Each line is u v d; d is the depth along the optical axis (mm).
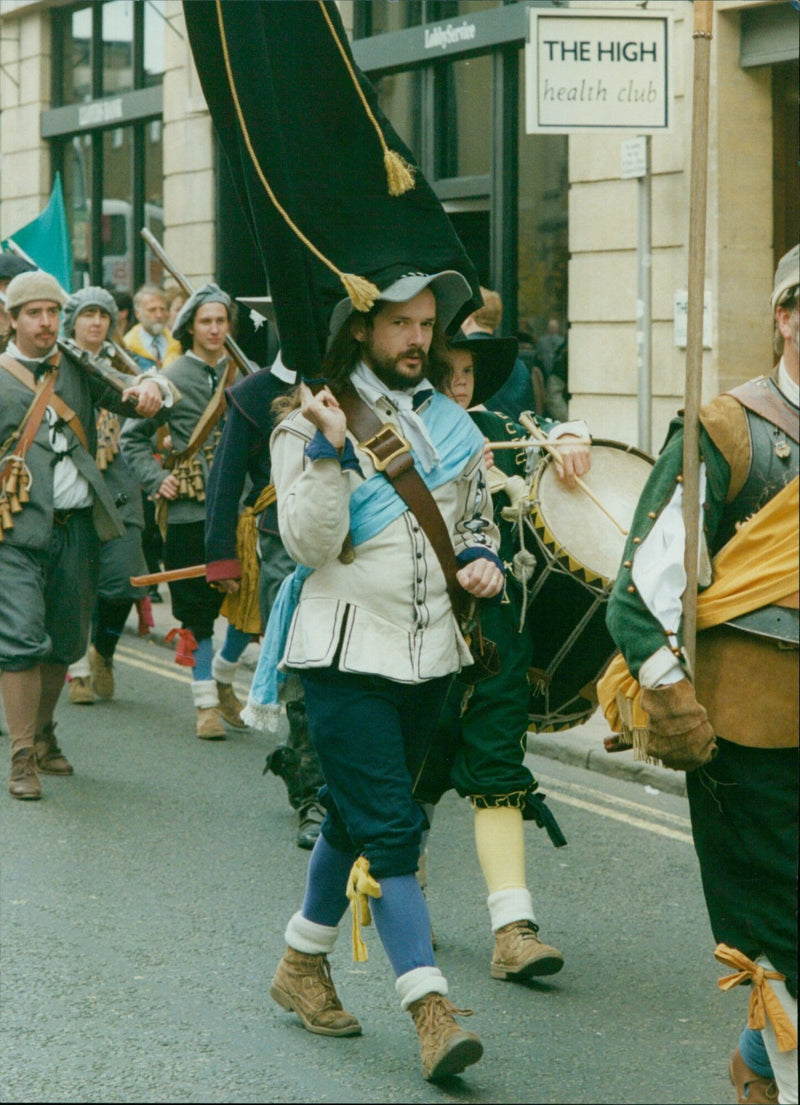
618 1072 5078
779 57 13500
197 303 10133
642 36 10055
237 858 7453
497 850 5871
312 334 4883
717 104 13789
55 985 5824
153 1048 5246
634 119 10070
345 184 4973
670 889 7059
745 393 4055
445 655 4926
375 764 4848
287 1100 4836
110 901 6805
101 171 24156
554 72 9984
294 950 5410
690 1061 5180
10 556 8508
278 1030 5418
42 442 8586
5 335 10266
